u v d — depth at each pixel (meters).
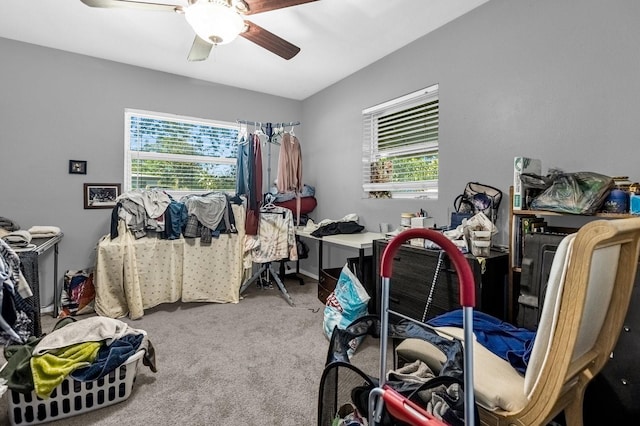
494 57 2.24
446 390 0.97
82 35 2.79
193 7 1.69
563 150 1.89
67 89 3.09
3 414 1.55
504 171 2.20
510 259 1.87
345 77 3.72
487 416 1.04
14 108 2.89
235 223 3.30
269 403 1.64
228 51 3.07
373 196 3.43
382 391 0.87
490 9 2.26
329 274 3.41
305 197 4.16
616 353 1.25
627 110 1.64
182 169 3.78
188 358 2.09
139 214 2.87
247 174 3.46
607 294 1.03
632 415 1.21
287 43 2.13
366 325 1.24
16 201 2.92
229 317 2.82
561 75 1.89
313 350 2.21
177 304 3.17
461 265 0.77
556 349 0.91
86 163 3.20
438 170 2.68
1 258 1.58
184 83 3.69
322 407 1.08
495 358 1.22
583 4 1.79
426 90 2.76
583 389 1.10
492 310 1.88
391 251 0.94
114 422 1.50
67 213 3.12
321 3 2.30
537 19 2.00
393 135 3.23
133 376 1.69
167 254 3.02
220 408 1.60
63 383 1.50
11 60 2.86
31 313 2.08
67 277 2.99
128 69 3.37
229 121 3.99
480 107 2.34
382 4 2.32
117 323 1.75
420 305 2.13
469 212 2.28
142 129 3.53
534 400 0.95
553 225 1.88
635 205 1.42
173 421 1.51
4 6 2.37
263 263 3.49
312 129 4.34
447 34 2.57
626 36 1.64
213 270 3.19
